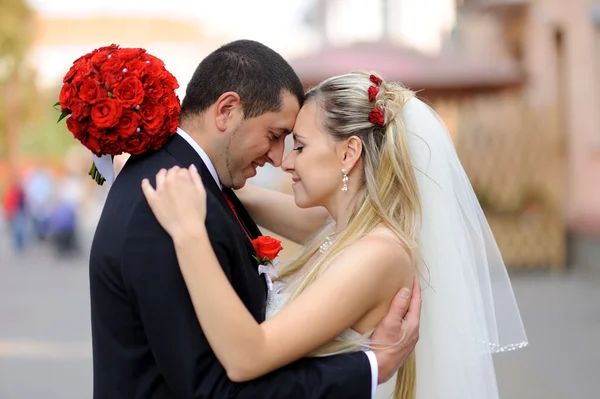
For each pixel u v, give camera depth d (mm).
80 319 12055
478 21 24266
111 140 3094
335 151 3533
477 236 3801
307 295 3152
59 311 12867
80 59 3195
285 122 3426
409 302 3350
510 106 15172
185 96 3383
